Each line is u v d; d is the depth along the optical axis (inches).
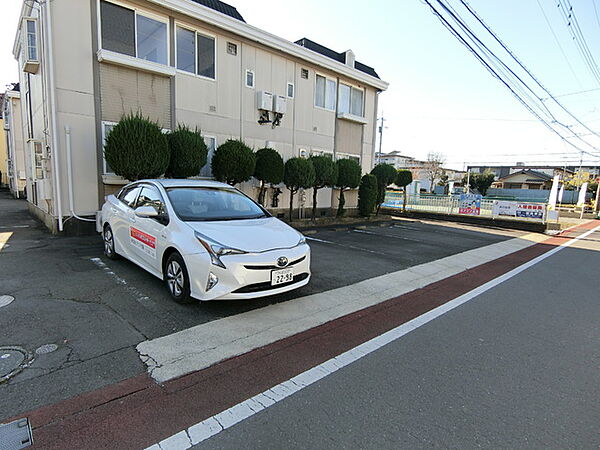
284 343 128.7
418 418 90.1
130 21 316.2
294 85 463.2
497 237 463.5
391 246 347.9
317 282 207.6
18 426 80.7
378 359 120.6
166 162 298.8
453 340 139.0
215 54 378.3
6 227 333.7
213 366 110.7
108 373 103.5
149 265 178.7
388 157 2204.7
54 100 280.2
